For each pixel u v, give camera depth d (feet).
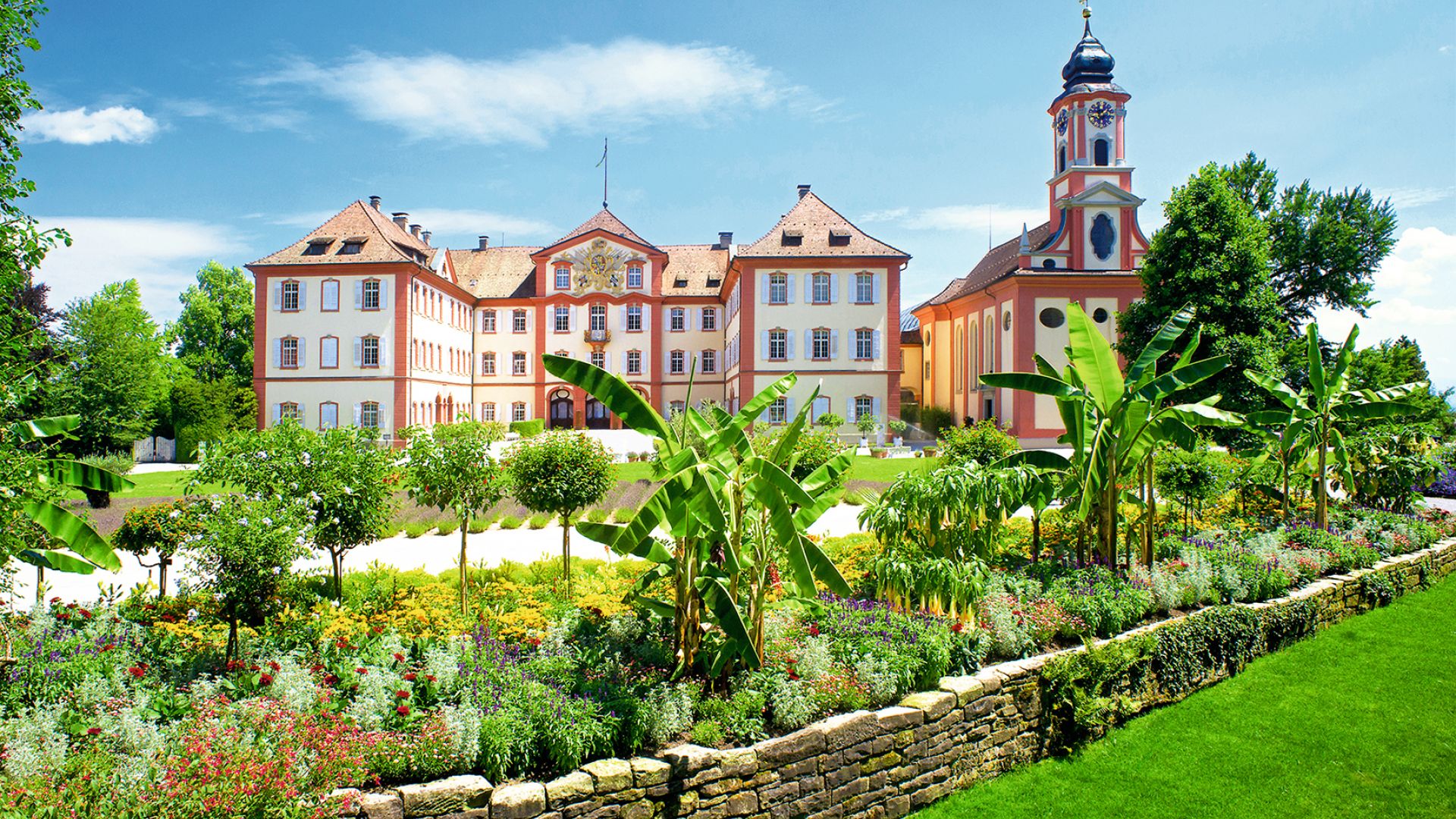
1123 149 142.51
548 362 24.73
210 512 27.45
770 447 32.17
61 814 16.14
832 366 151.02
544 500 40.22
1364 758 27.76
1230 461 62.54
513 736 20.58
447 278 173.37
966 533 34.81
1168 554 41.65
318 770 18.61
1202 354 108.17
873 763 24.09
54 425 28.58
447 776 20.08
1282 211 130.31
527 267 197.26
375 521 36.11
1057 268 139.13
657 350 186.39
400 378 154.81
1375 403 51.88
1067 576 36.14
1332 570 44.86
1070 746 28.86
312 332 155.84
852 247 152.46
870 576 35.53
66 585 46.93
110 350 124.77
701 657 25.77
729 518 24.70
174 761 17.79
